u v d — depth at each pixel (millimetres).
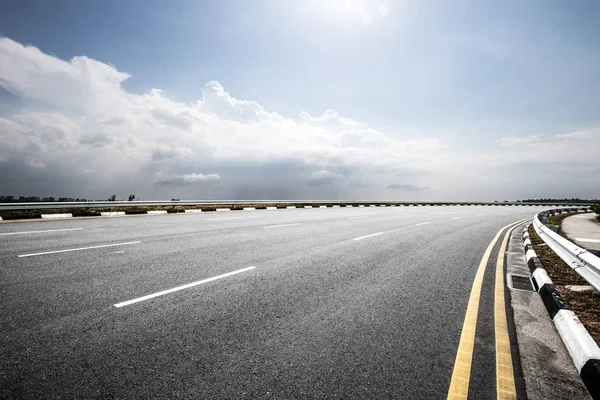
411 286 4449
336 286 4344
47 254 5641
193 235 8414
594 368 2119
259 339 2752
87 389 2027
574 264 4492
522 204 59906
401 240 8703
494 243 8828
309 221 13383
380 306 3639
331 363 2410
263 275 4773
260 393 2045
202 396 2002
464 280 4855
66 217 12797
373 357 2512
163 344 2619
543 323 3248
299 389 2096
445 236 9891
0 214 12164
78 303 3426
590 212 30828
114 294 3740
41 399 1918
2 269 4609
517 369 2387
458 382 2207
